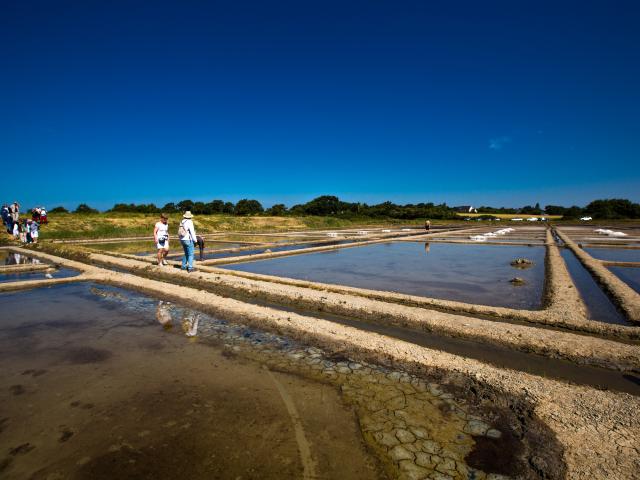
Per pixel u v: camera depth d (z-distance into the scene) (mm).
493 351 5812
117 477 3166
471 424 3900
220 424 3908
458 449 3508
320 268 14062
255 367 5273
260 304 8688
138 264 13773
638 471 3104
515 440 3623
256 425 3887
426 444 3584
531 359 5520
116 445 3582
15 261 15969
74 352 5816
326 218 58531
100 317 7652
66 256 17000
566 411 4008
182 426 3881
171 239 29359
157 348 5973
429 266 14562
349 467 3266
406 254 18609
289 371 5141
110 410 4180
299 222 51500
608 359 5324
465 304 8094
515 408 4129
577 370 5160
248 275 11602
